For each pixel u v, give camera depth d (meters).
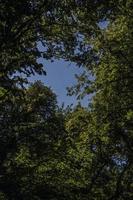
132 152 27.44
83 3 19.95
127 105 26.97
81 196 27.00
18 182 20.81
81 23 21.05
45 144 22.69
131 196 27.98
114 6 20.58
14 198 20.27
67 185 26.05
